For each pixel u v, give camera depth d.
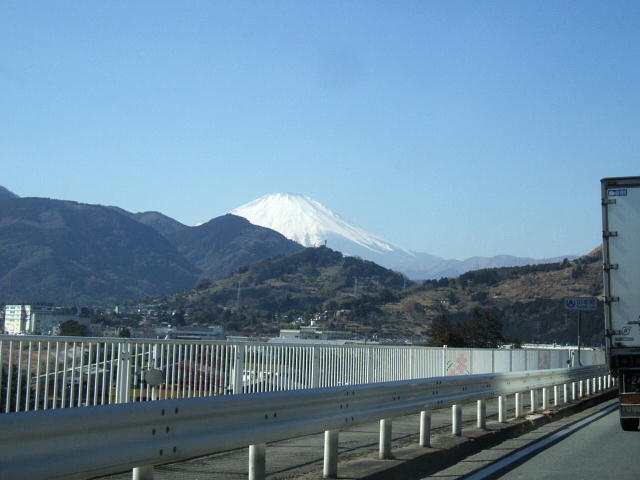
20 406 9.40
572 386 21.83
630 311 14.18
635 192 14.30
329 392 8.07
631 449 12.01
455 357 23.64
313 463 9.45
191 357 12.23
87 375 10.11
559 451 11.77
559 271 158.50
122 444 5.30
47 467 4.65
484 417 13.20
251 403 6.76
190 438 6.00
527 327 126.44
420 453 9.94
